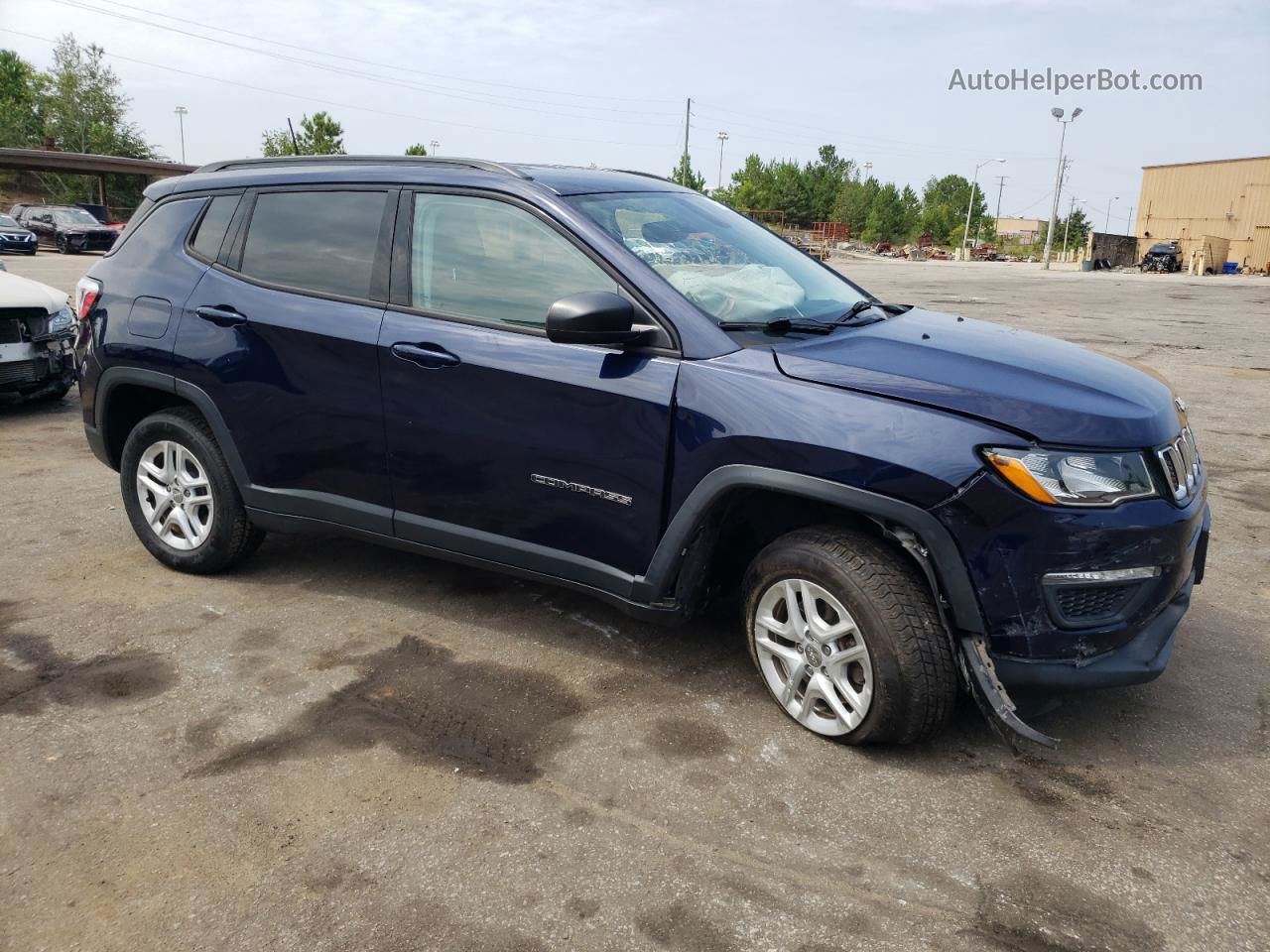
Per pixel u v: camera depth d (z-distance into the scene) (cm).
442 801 267
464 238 342
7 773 279
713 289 324
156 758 287
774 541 301
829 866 242
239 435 387
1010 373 288
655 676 339
